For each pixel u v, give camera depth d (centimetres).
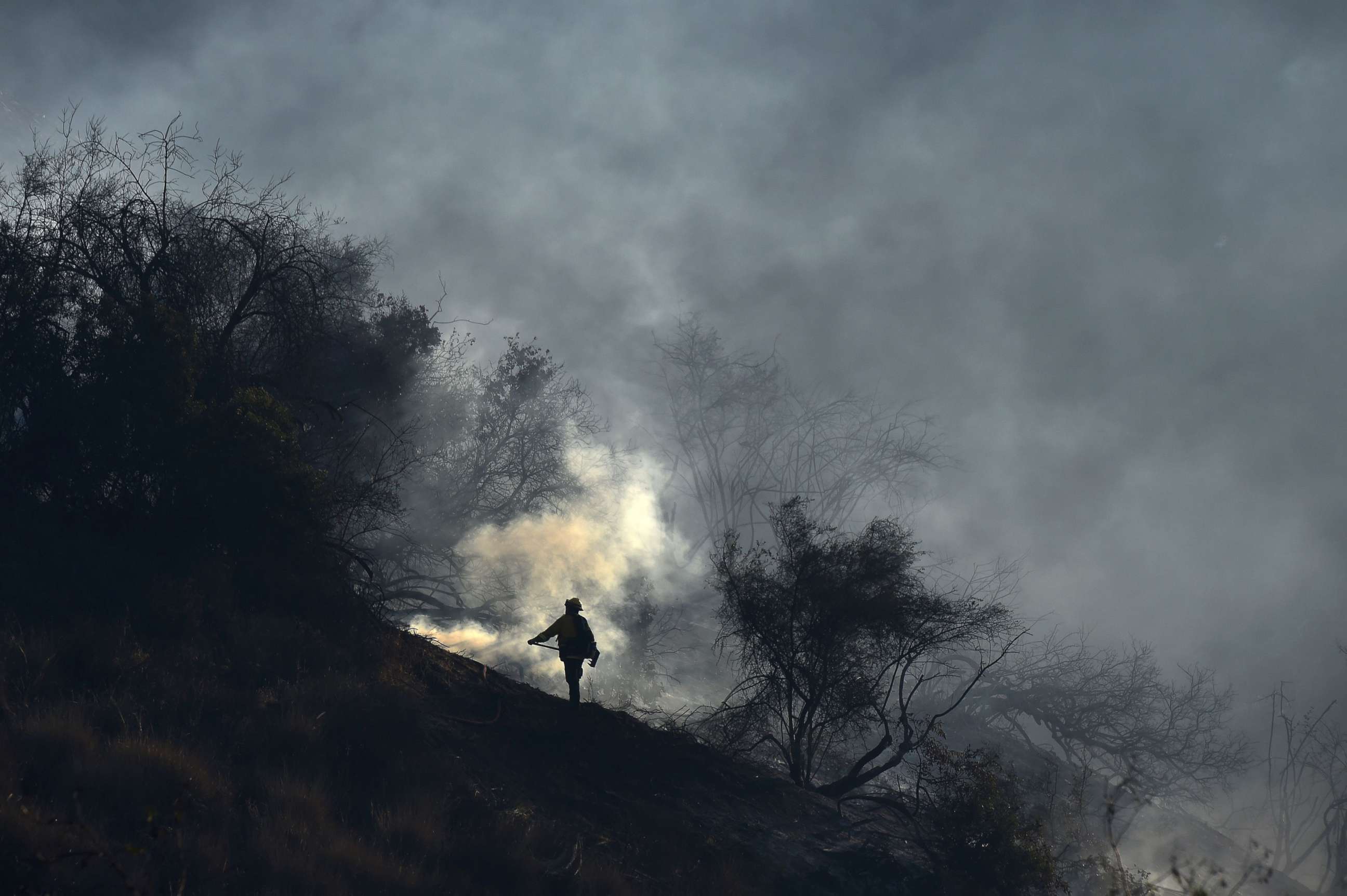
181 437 1230
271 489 1267
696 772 1386
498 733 1234
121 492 1241
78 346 1252
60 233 1359
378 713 1055
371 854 839
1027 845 1380
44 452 1214
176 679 1003
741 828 1248
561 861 974
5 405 1223
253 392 1348
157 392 1224
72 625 1024
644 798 1229
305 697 1055
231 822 808
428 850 894
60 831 679
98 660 971
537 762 1203
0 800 700
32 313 1253
